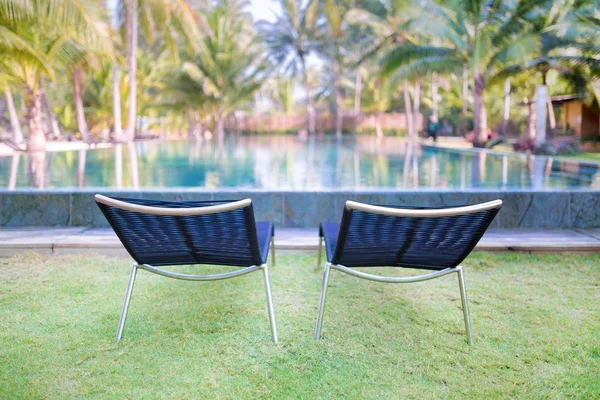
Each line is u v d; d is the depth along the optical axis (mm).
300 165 8297
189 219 1742
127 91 18547
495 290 2285
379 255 1880
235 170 7430
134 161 8922
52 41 10555
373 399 1395
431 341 1769
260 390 1438
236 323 1926
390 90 14078
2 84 12680
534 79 14852
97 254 2891
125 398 1391
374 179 6102
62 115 20328
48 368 1547
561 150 10570
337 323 1933
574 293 2229
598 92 11664
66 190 3602
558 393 1422
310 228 3611
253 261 1877
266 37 26000
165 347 1710
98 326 1876
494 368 1570
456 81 19844
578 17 10102
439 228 1742
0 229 3410
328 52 26609
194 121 24422
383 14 16188
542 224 3572
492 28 11883
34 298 2158
